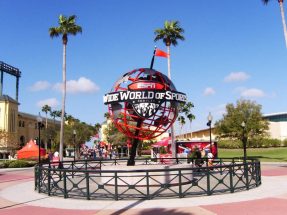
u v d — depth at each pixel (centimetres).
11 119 6700
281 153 6156
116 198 1237
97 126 10500
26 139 7869
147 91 1501
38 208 1145
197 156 2520
